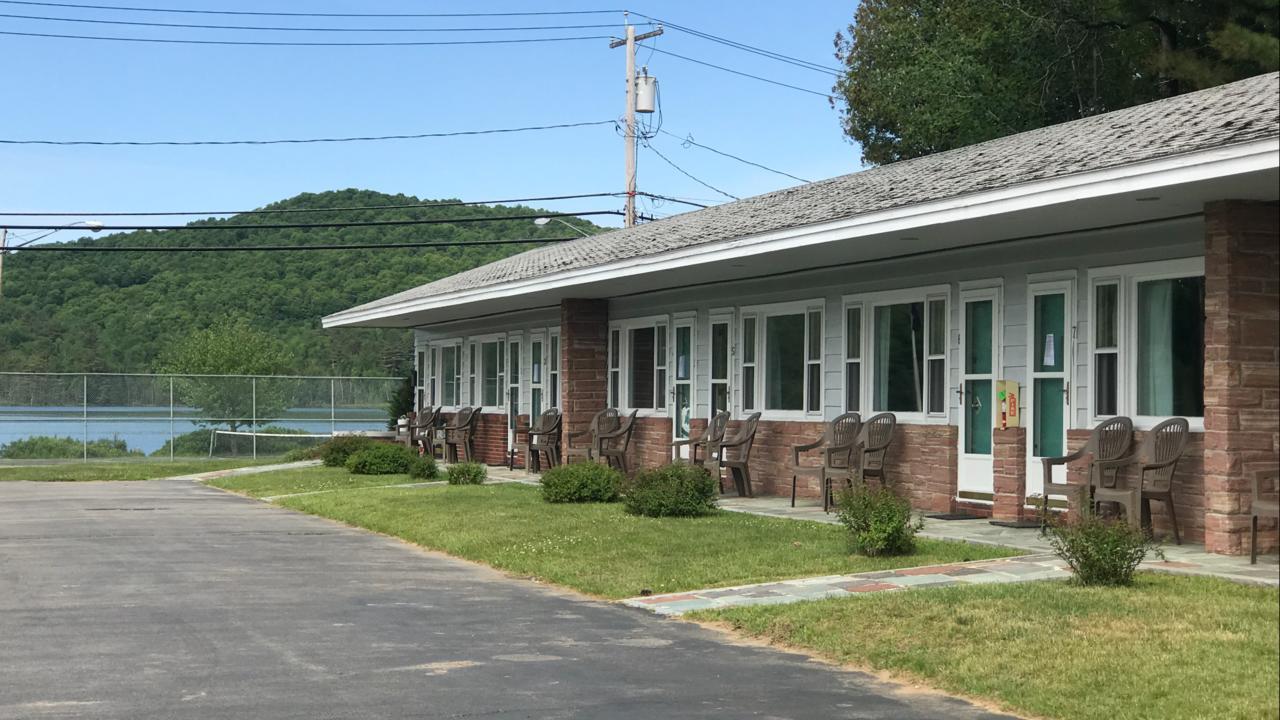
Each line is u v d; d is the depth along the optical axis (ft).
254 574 41.60
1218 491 38.32
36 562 44.57
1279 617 28.86
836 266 57.77
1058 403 46.80
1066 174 37.70
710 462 62.75
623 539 45.91
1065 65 103.50
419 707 23.86
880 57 116.26
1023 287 48.26
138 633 31.22
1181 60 93.15
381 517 57.21
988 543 42.22
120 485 88.38
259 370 175.73
